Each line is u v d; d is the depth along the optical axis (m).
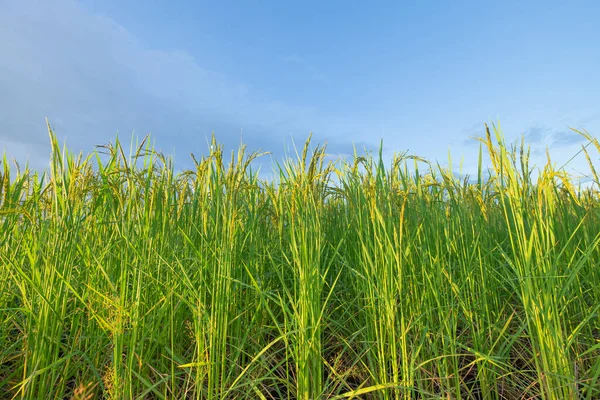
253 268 2.92
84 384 2.34
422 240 2.88
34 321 2.22
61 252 2.20
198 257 2.61
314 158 2.27
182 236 3.00
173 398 2.26
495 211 3.60
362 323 2.94
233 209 2.35
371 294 2.39
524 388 2.45
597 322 2.72
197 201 2.85
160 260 2.54
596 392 2.32
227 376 2.39
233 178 2.32
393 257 2.39
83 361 2.43
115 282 2.62
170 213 2.77
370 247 2.47
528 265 2.14
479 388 2.66
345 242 3.23
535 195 2.30
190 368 2.37
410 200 3.03
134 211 2.64
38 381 2.17
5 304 2.67
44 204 2.42
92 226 2.62
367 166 2.42
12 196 2.38
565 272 2.54
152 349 2.45
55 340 2.19
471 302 2.78
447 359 2.60
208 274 2.67
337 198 3.90
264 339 2.99
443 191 3.27
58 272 2.10
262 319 2.88
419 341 2.58
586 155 2.20
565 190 3.12
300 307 2.27
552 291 2.16
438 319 2.67
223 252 2.31
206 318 2.29
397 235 2.51
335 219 3.65
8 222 2.39
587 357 2.65
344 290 3.22
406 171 3.23
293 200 2.34
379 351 2.37
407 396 2.24
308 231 2.37
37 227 2.44
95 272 2.59
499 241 3.56
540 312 2.09
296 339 2.31
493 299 2.96
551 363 2.12
